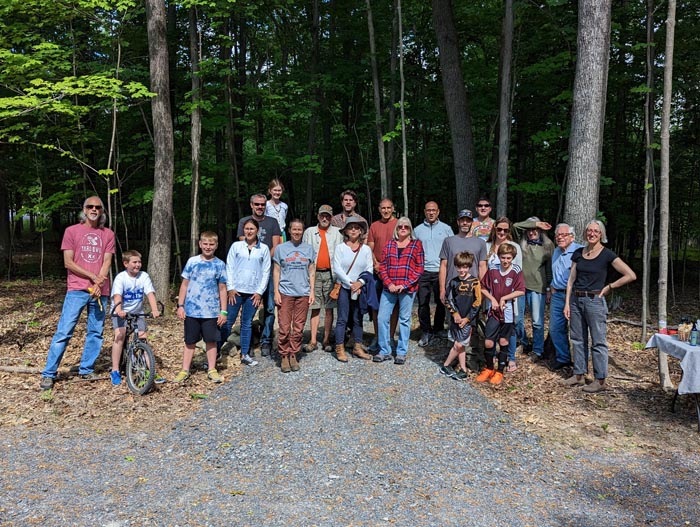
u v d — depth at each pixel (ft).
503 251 17.89
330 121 53.88
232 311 19.53
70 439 13.69
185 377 18.12
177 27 45.14
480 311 19.86
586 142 20.71
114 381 17.74
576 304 17.99
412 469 12.17
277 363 19.81
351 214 21.79
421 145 63.05
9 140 30.50
